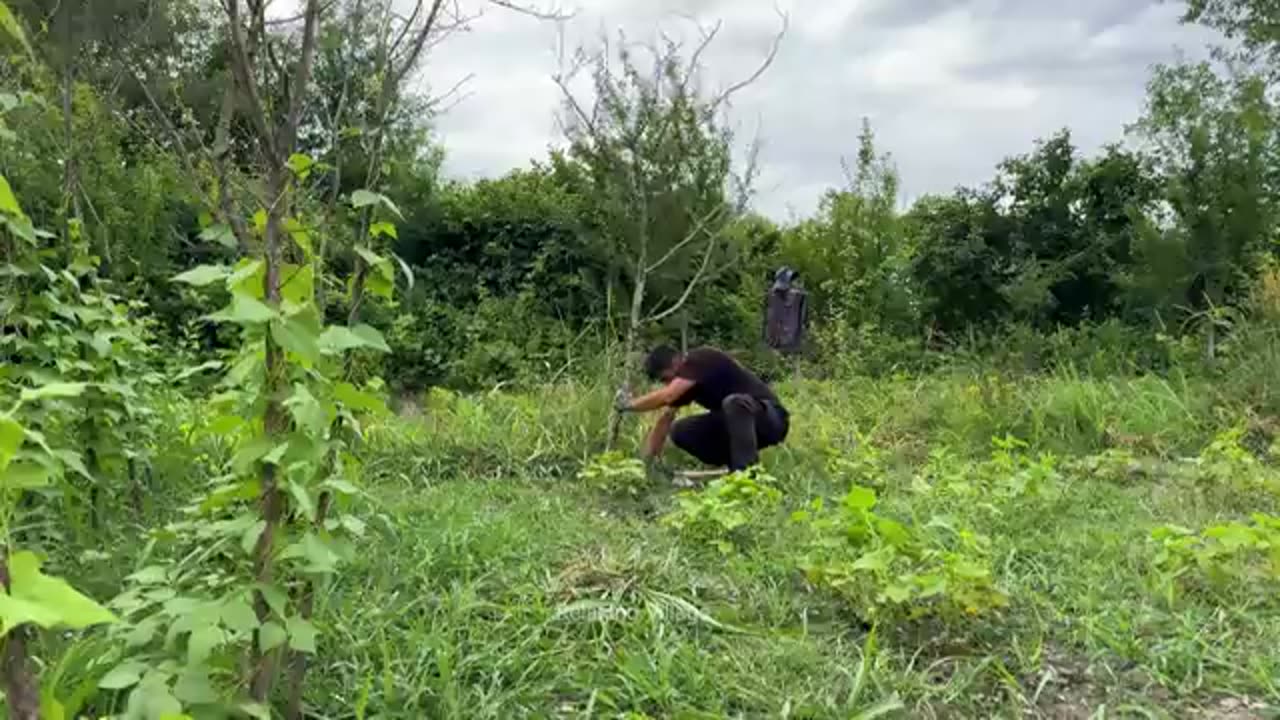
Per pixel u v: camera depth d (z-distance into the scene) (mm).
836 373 12195
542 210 13758
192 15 4125
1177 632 3416
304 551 2055
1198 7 17781
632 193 7363
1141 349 12484
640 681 2924
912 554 3643
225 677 2275
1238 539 3797
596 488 5812
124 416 3553
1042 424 7703
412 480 5844
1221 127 12945
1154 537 4031
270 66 2463
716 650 3299
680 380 6215
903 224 15477
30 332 3223
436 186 14672
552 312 13297
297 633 2053
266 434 2035
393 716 2648
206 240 2338
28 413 3000
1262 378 8523
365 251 2418
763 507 4836
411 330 12789
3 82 3756
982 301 15023
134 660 2041
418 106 4496
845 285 14672
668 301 11805
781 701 2926
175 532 2391
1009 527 4750
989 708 2990
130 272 8672
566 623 3326
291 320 1972
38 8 3902
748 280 13922
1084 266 14914
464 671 2900
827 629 3512
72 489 3195
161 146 3955
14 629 1364
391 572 3559
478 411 7062
